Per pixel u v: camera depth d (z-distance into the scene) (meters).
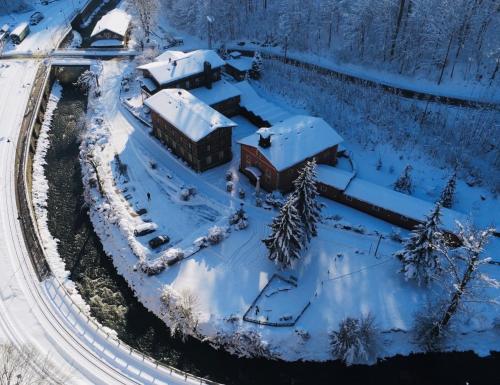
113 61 102.69
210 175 74.44
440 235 54.31
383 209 65.56
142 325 55.69
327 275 59.22
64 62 102.00
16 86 93.25
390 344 53.53
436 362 52.75
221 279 58.50
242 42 110.25
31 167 76.25
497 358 53.09
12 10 121.88
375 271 59.66
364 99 86.94
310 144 69.94
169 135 77.94
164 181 72.88
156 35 114.19
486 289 57.88
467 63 88.94
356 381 51.12
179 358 52.75
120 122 85.31
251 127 85.50
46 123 86.69
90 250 64.31
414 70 91.81
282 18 101.31
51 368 48.84
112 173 74.00
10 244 62.66
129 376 49.44
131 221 65.69
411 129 80.56
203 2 107.25
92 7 128.25
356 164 76.56
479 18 85.19
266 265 60.25
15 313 54.34
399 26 92.12
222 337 53.22
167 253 59.81
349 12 99.50
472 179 72.50
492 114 79.69
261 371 51.78
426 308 54.34
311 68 98.19
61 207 70.62
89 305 57.59
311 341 52.78
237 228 64.44
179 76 84.75
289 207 54.84
